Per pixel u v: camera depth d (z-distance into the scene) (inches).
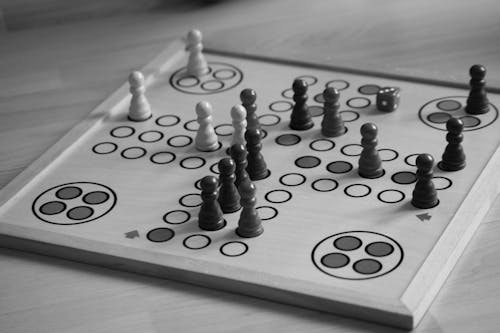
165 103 41.1
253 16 48.9
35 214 34.7
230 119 39.6
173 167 36.9
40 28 49.8
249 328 30.0
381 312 29.6
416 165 34.2
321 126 38.3
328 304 30.2
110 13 50.6
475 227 33.2
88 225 34.0
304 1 50.3
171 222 33.9
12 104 42.6
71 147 38.2
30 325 30.6
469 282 31.1
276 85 41.8
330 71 42.5
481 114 38.7
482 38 44.7
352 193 34.6
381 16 47.9
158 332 30.0
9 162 38.3
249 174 35.6
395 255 31.7
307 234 32.9
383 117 38.9
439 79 40.8
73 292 31.7
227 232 33.2
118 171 36.8
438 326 29.7
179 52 44.9
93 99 42.5
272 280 30.9
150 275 32.1
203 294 31.3
